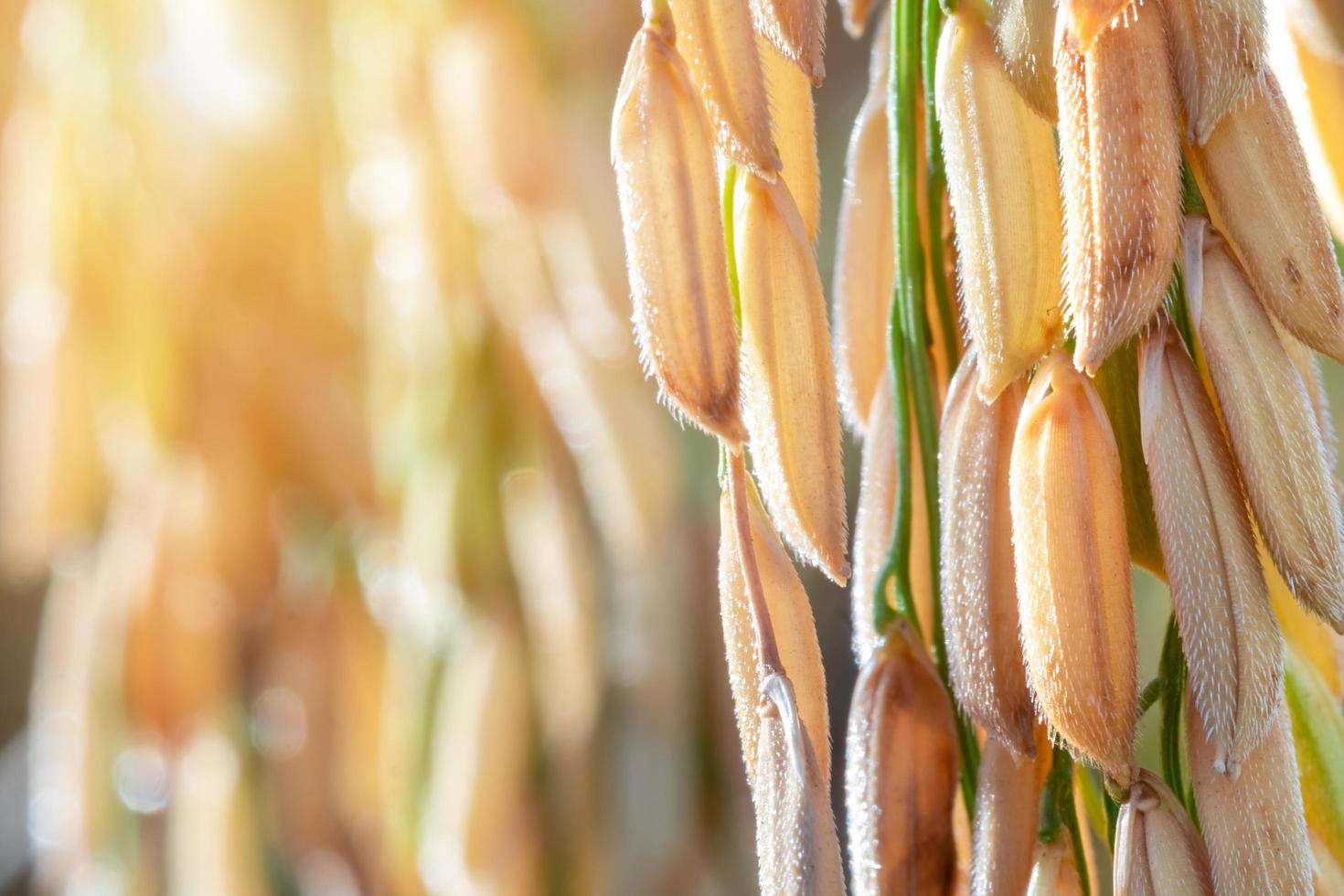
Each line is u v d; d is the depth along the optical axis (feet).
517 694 0.55
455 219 0.58
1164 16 0.24
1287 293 0.24
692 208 0.24
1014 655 0.25
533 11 0.60
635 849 0.55
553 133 0.59
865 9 0.28
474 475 0.57
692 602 0.58
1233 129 0.24
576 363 0.58
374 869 0.60
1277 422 0.24
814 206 0.25
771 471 0.25
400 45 0.59
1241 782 0.24
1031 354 0.24
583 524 0.57
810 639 0.25
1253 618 0.24
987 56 0.25
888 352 0.26
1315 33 0.27
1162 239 0.24
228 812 0.60
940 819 0.25
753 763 0.25
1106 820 0.26
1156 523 0.25
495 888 0.54
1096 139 0.24
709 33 0.24
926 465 0.26
